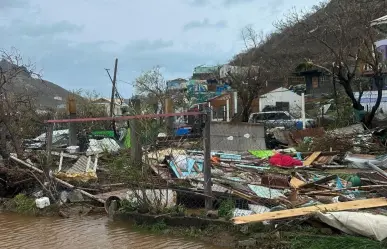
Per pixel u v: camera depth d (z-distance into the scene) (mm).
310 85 41781
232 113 35594
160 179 9305
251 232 7191
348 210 7211
